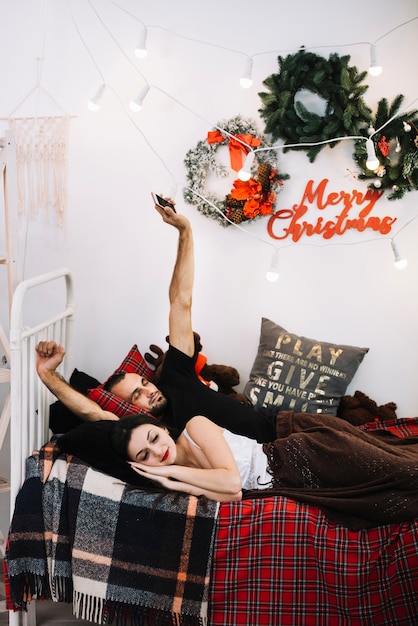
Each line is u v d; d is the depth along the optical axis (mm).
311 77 2604
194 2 2721
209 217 2785
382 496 1995
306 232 2750
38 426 2379
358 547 1934
